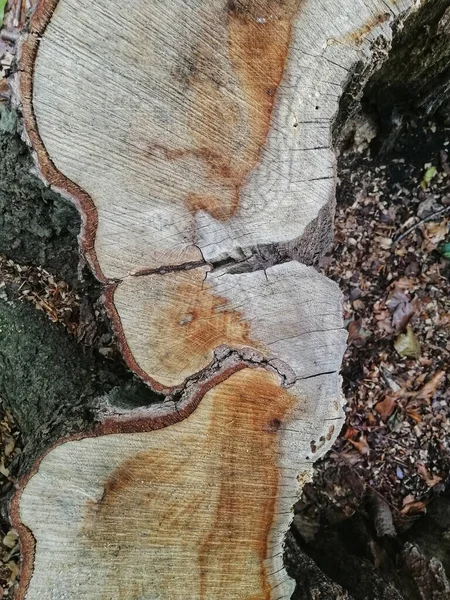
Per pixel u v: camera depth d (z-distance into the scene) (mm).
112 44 536
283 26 578
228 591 593
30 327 803
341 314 626
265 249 612
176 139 570
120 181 562
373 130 1008
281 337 607
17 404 764
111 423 570
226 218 595
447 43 806
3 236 798
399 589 841
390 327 1025
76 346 787
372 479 988
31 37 515
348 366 1018
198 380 586
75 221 662
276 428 605
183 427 580
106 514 562
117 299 572
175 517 578
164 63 554
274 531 610
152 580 569
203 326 590
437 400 1018
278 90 589
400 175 1036
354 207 1035
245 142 590
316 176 612
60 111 536
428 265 1034
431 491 991
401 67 887
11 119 607
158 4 539
